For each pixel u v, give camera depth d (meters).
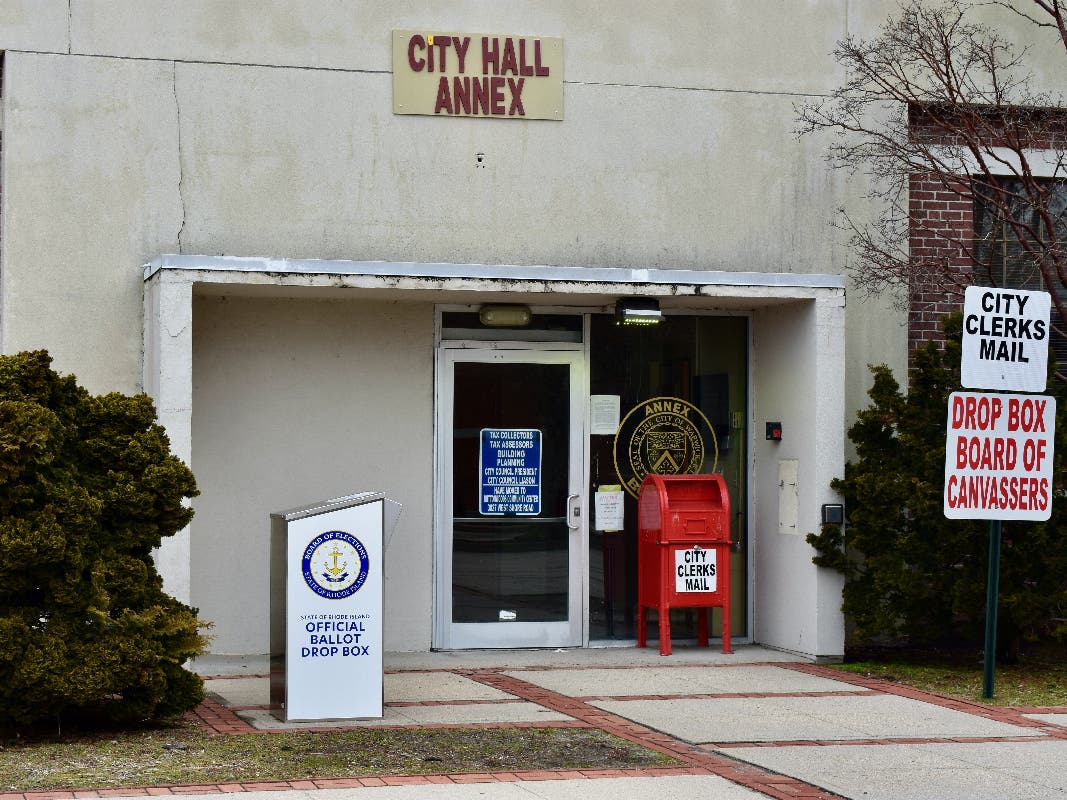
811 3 12.42
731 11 12.27
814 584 11.61
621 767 7.48
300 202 11.34
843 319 11.69
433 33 11.64
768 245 12.25
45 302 10.81
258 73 11.29
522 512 12.13
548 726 8.60
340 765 7.38
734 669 11.19
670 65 12.12
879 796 6.97
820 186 12.38
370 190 11.48
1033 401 10.00
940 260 11.95
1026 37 12.84
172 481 8.33
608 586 12.30
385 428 11.83
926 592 11.17
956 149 12.20
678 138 12.12
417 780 7.05
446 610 11.95
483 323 12.04
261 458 11.56
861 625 11.48
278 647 8.70
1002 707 9.62
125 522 8.25
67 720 8.47
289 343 11.65
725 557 11.85
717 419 12.58
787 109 12.34
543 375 12.20
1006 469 9.93
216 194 11.17
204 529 11.41
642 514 12.11
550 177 11.85
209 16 11.20
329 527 8.60
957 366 11.66
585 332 12.25
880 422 11.62
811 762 7.71
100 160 10.95
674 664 11.41
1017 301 9.94
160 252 11.05
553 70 11.88
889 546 11.43
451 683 10.33
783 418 12.14
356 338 11.78
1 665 7.68
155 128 11.07
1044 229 12.70
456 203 11.66
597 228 11.92
